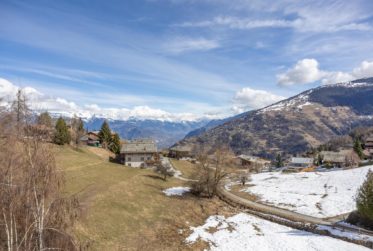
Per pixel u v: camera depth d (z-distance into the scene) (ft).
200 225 186.70
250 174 472.44
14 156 47.32
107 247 126.00
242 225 192.85
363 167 385.91
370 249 148.56
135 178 265.95
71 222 59.88
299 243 159.53
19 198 47.70
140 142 412.36
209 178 262.47
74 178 212.23
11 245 45.16
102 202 174.81
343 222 194.18
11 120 46.75
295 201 258.16
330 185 312.71
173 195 244.63
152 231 161.38
